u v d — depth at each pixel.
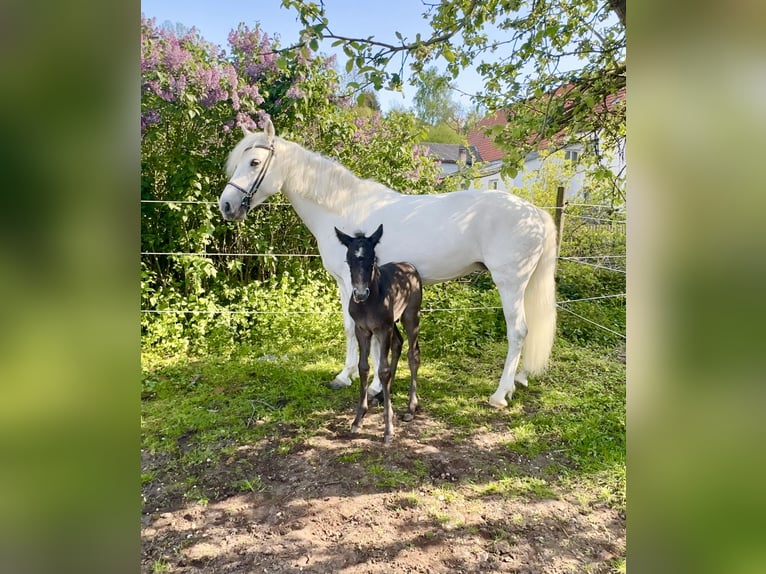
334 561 2.03
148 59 4.64
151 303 4.86
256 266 5.95
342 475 2.64
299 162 3.53
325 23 2.46
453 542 2.14
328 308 5.46
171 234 5.30
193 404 3.55
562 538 2.18
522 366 3.90
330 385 3.89
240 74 5.52
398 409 3.49
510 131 3.13
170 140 5.32
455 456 2.84
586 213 7.20
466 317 5.27
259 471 2.69
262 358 4.55
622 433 3.06
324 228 3.67
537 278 3.60
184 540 2.16
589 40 3.39
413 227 3.43
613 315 5.82
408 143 5.95
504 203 3.37
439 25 3.05
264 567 2.00
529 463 2.78
